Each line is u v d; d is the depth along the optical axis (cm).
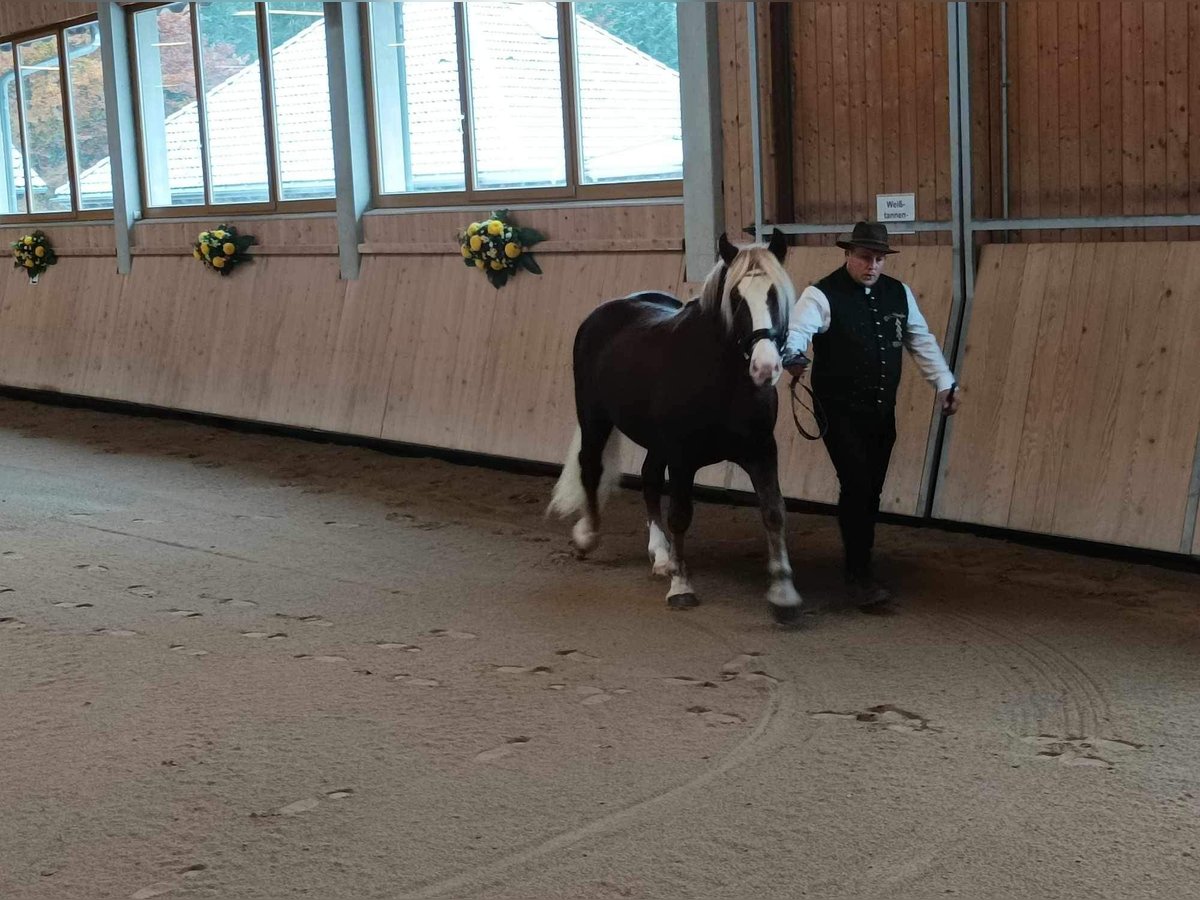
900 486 623
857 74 659
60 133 1202
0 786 353
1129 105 568
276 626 500
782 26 679
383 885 290
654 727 381
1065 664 423
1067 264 581
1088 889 277
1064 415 569
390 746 373
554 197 804
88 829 324
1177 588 503
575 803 330
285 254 982
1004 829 306
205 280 1047
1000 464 588
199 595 548
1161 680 404
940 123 630
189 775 356
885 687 409
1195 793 322
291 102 965
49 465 884
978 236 628
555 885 287
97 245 1165
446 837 313
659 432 493
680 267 730
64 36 1164
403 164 905
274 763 363
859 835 306
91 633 494
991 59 610
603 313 562
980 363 603
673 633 474
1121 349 556
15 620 513
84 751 376
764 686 414
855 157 666
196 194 1073
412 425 864
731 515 664
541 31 796
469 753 366
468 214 848
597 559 590
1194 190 552
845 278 479
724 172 705
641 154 757
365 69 909
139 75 1095
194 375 1041
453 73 857
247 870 299
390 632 488
